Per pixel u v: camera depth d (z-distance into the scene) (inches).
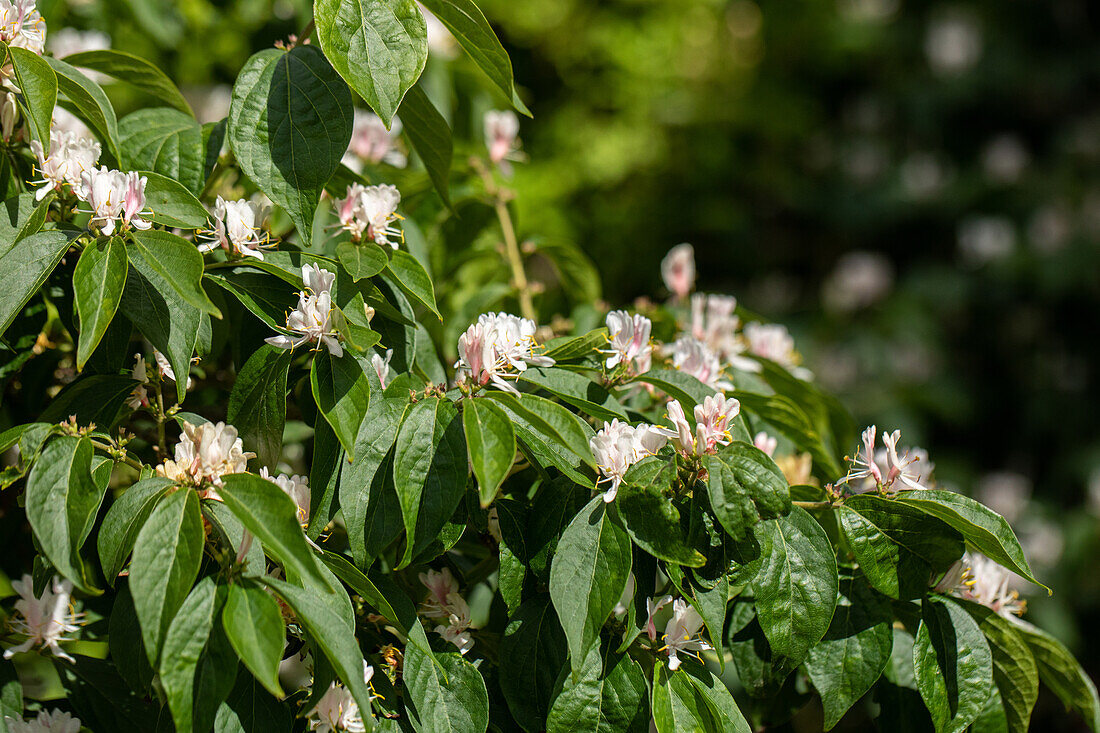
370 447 46.3
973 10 162.4
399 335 49.0
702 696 46.7
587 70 168.9
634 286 166.9
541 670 46.7
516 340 47.2
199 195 48.9
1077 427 136.9
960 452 141.9
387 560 49.0
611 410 47.8
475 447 45.2
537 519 47.0
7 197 48.2
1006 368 144.4
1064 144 152.3
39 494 44.7
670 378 49.2
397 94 46.6
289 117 47.3
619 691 46.4
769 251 169.5
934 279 148.9
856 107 174.1
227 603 44.1
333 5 46.6
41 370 50.9
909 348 140.6
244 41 75.7
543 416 46.3
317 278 46.8
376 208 48.6
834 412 56.3
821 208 165.5
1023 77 155.3
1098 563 104.7
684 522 46.6
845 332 147.0
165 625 43.7
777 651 46.4
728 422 46.6
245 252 47.6
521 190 142.4
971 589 49.9
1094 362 140.6
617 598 45.5
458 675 46.9
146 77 50.7
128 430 50.9
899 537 47.4
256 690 45.7
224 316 48.9
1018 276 142.9
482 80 67.4
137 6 64.2
